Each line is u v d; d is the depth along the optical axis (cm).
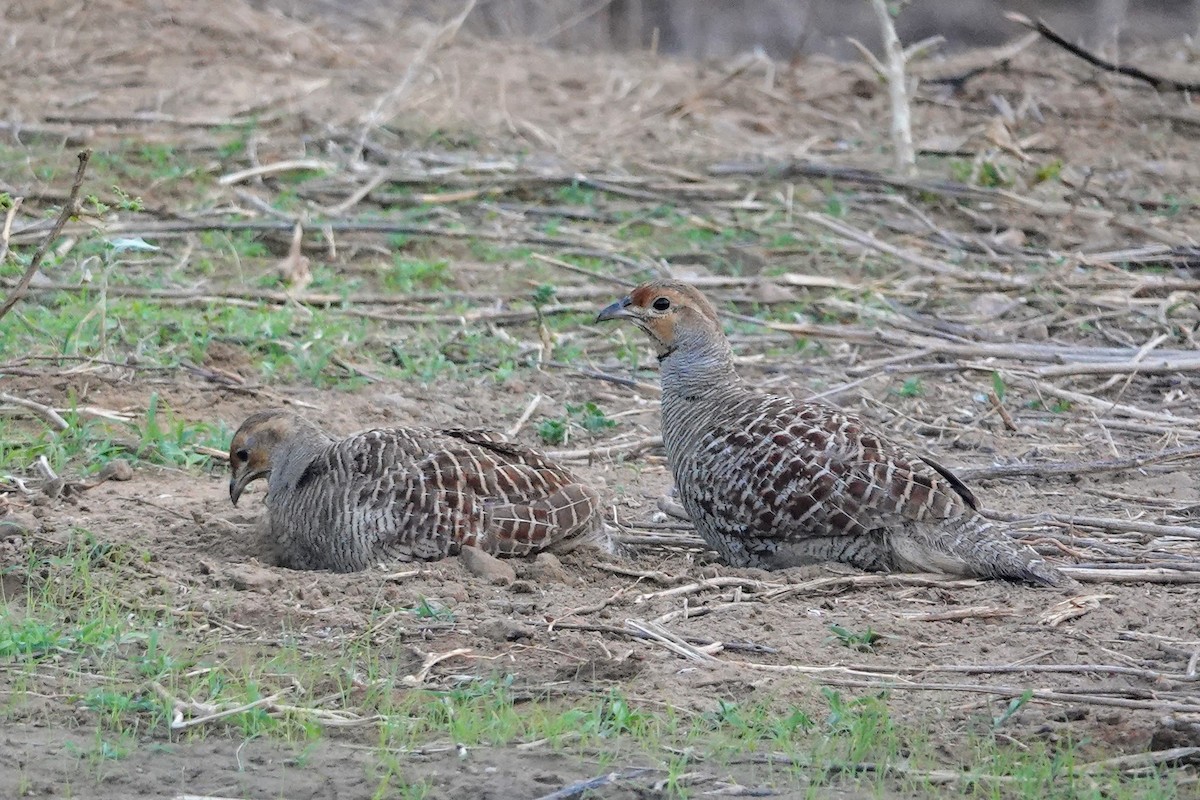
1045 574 998
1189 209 2027
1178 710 829
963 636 933
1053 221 1953
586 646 913
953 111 2431
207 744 804
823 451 1018
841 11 3606
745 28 3591
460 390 1452
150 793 751
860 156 2188
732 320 1636
